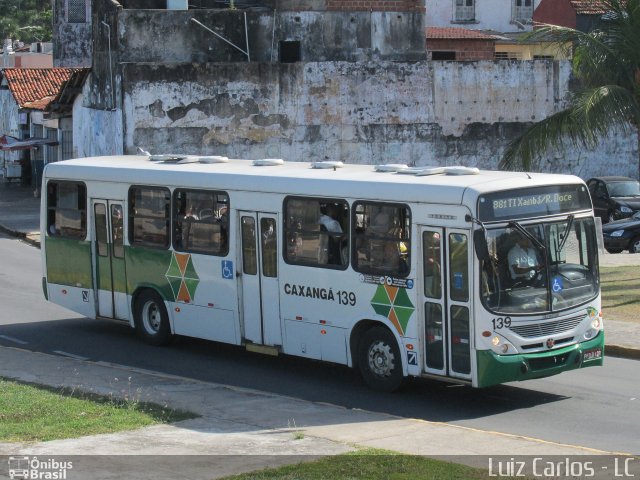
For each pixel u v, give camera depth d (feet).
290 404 52.75
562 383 59.62
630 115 90.02
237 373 63.41
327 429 47.26
